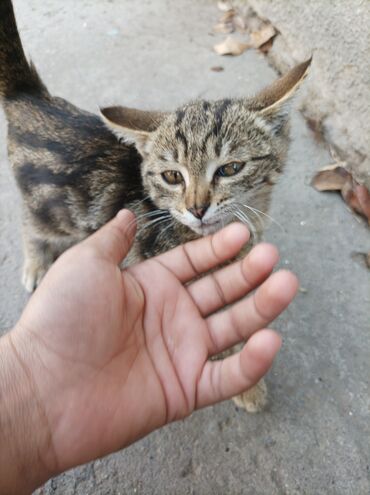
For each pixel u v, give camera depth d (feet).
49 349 0.51
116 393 0.54
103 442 0.53
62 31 1.77
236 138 0.71
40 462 0.49
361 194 1.09
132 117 0.79
